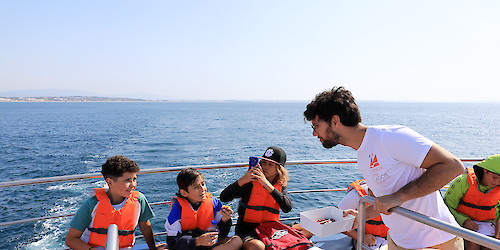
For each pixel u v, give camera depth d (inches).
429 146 57.9
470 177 117.8
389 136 62.8
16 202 637.9
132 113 5260.8
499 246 49.4
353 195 115.9
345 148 1411.2
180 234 107.8
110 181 100.4
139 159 1188.5
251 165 121.9
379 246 109.9
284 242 112.0
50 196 674.2
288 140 1740.9
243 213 124.0
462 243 73.6
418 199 66.7
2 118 3713.1
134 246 125.8
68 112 5521.7
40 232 490.0
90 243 100.3
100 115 4547.2
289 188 655.1
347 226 92.0
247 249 111.0
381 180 66.2
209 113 5472.4
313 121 68.2
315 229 89.0
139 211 108.0
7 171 960.3
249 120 3612.2
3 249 436.8
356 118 64.4
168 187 716.7
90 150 1373.0
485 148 1509.6
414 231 69.6
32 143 1581.0
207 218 114.6
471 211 119.4
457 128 2600.9
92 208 100.3
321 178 740.0
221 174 812.6
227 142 1663.4
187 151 1369.3
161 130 2333.9
